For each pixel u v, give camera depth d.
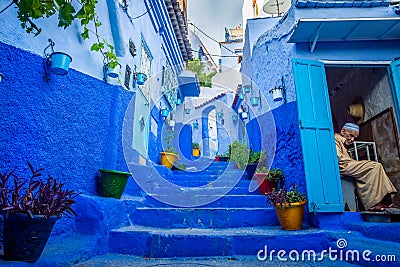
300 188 4.26
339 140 4.68
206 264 2.69
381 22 4.09
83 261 2.55
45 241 2.06
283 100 5.12
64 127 3.24
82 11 2.61
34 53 2.82
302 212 3.62
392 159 4.82
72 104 3.44
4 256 1.96
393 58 4.54
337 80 6.74
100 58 4.22
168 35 8.45
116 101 4.52
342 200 3.84
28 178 2.63
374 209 3.75
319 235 3.26
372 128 5.38
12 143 2.49
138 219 3.81
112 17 4.67
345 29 4.27
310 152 4.00
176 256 3.00
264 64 6.52
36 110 2.79
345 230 3.54
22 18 2.16
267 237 3.13
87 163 3.71
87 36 2.92
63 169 3.18
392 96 4.50
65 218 2.96
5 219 1.96
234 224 3.81
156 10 7.16
